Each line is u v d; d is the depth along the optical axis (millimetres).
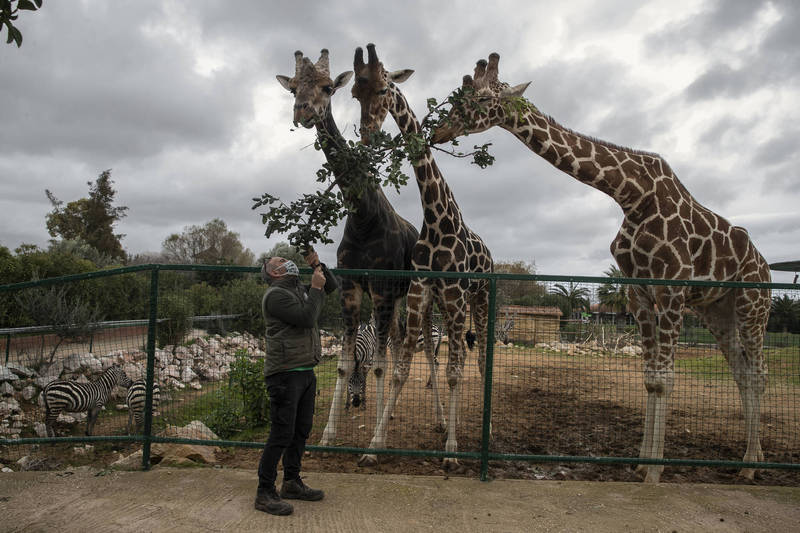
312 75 5094
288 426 3750
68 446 6102
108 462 5434
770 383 6762
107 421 7520
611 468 5125
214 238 52594
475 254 6082
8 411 7039
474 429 6336
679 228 5062
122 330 8922
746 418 5273
